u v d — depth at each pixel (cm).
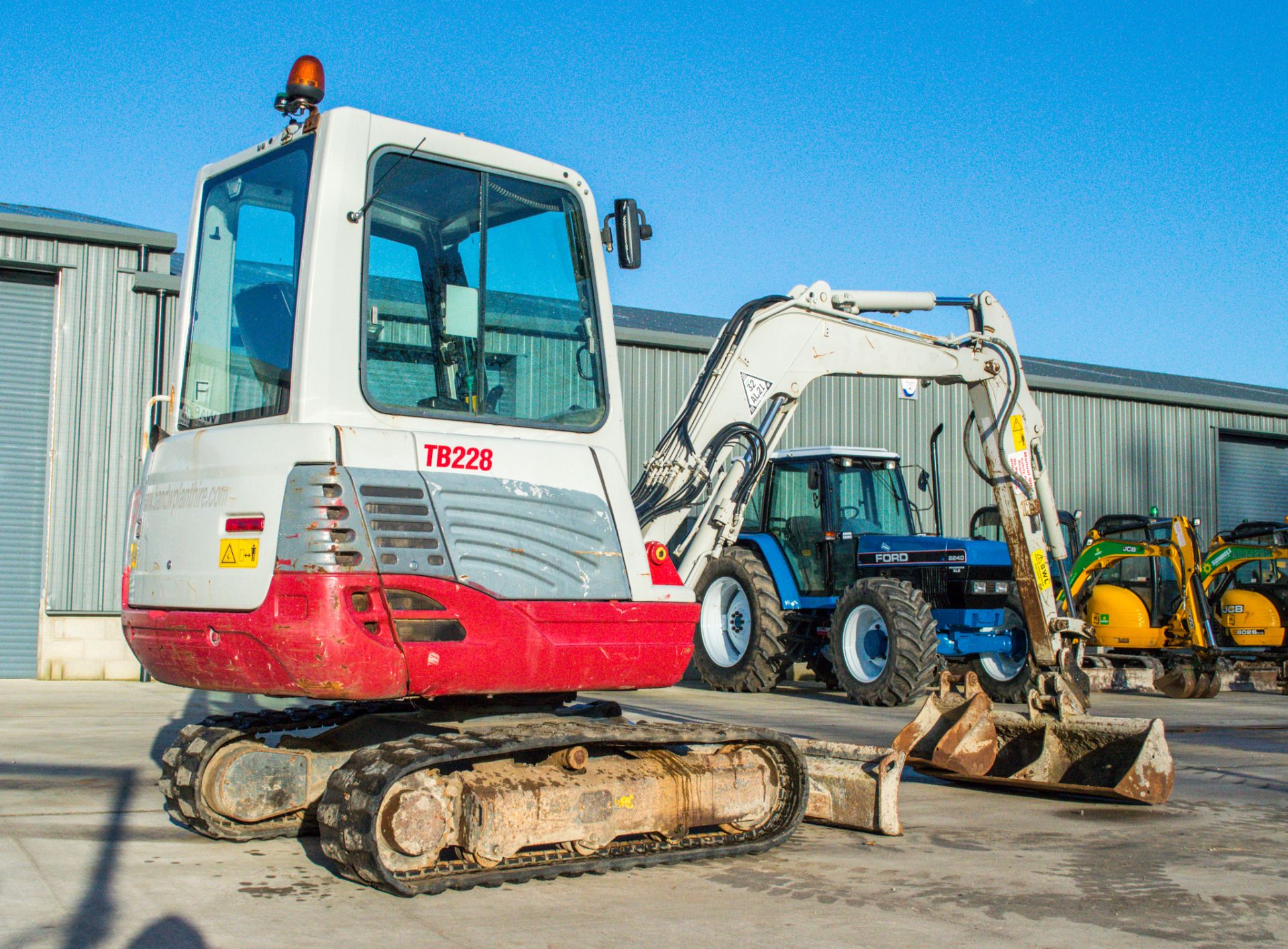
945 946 376
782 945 374
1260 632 1444
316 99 461
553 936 379
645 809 460
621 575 473
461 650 423
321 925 388
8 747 761
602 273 514
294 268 445
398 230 452
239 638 421
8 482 1244
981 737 664
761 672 1177
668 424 1524
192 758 489
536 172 496
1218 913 422
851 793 553
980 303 748
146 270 1284
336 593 402
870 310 721
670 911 411
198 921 389
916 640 1037
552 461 465
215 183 508
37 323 1263
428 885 403
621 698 1143
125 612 498
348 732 516
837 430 1650
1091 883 462
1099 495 1894
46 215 1475
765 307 674
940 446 1733
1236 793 676
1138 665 1430
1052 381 1836
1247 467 2141
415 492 424
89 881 438
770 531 1267
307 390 425
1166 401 1962
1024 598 695
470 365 464
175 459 471
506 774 435
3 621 1235
